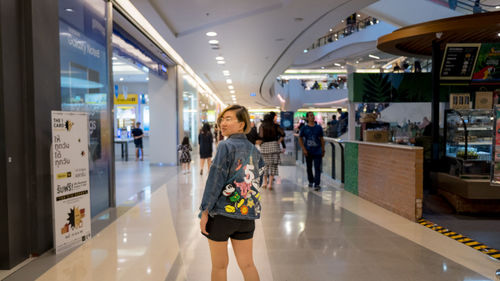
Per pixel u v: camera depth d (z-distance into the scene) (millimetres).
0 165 2998
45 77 3500
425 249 3518
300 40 8156
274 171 7008
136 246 3641
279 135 7195
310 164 7203
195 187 7297
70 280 2820
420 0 10867
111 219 4723
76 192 3680
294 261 3219
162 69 10555
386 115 10438
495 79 7234
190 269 3041
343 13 6207
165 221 4621
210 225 2088
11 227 3061
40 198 3391
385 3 11617
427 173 6887
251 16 6266
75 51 4367
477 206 4957
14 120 3135
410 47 7152
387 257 3307
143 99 17359
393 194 5059
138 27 6941
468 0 8844
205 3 5766
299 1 5598
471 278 2838
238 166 2082
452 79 6391
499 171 3252
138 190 6969
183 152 9789
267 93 22359
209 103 24859
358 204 5617
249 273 2180
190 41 8117
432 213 5020
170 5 5840
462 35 6332
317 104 30828
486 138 5031
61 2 4055
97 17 5000
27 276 2908
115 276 2900
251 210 2117
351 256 3336
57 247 3422
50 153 3568
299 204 5633
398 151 4871
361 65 27438
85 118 3846
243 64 11367
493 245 3654
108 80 5297
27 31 3270
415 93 8195
